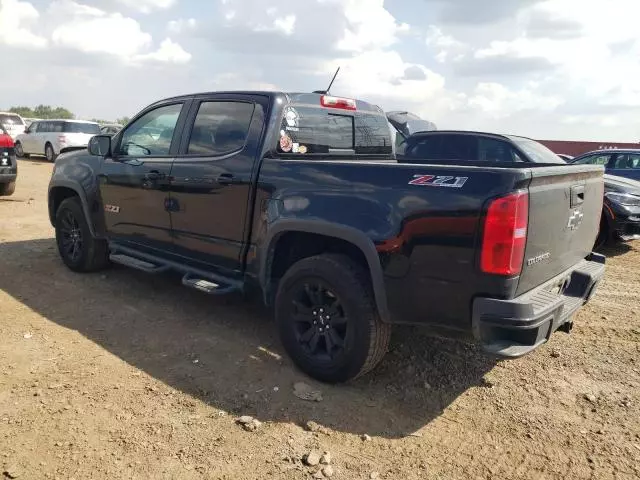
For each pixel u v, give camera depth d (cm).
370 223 338
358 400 360
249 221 412
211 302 527
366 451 307
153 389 359
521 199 296
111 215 546
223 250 437
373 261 336
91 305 508
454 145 930
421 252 320
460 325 319
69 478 271
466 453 309
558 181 336
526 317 297
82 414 325
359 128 504
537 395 377
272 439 312
